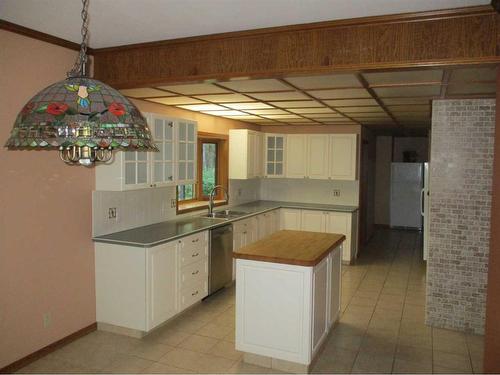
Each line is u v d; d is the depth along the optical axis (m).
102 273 3.69
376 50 2.49
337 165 6.60
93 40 3.09
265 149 6.79
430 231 3.92
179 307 3.98
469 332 3.84
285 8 2.38
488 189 3.71
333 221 6.40
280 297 3.06
